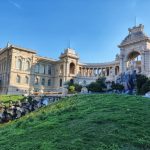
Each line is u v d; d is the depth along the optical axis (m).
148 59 91.94
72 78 120.62
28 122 22.36
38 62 120.38
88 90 76.94
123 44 102.50
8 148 15.77
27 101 45.84
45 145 14.81
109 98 29.08
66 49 123.38
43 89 119.38
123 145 14.30
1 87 111.81
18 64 111.06
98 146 14.11
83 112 22.17
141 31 97.75
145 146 14.27
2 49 118.12
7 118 36.56
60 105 30.00
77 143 14.55
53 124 19.38
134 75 71.88
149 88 61.03
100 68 128.00
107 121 18.22
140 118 18.98
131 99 27.89
